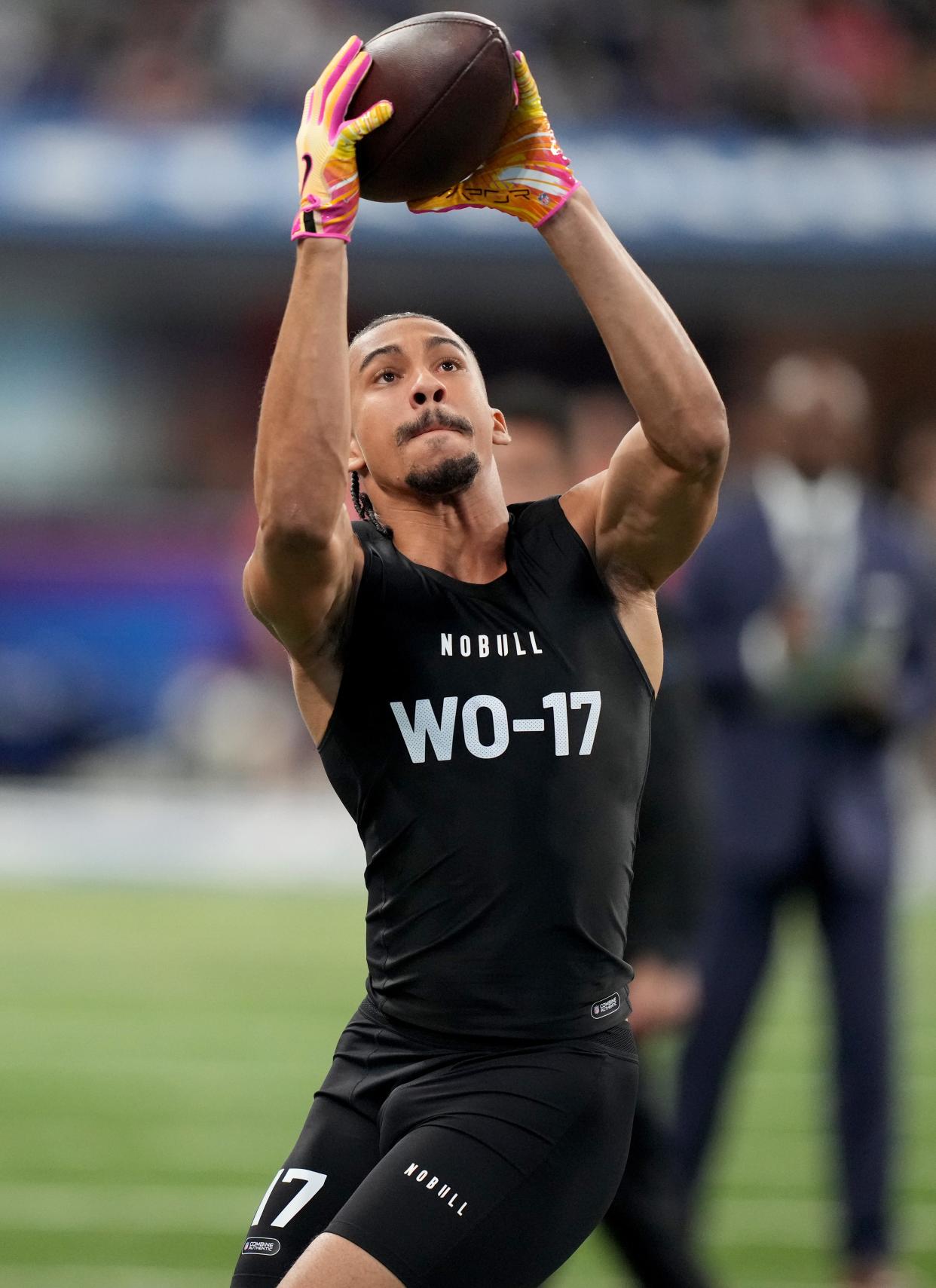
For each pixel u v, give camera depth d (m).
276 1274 9.67
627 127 63.81
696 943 13.34
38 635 62.84
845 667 17.47
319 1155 10.08
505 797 9.94
